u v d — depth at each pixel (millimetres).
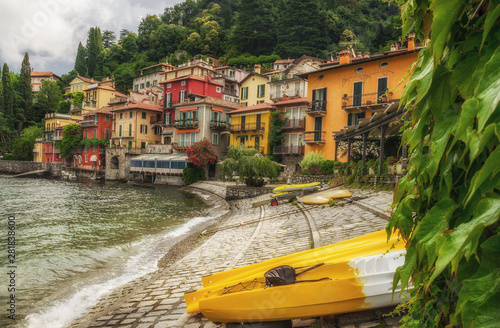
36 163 76938
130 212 24047
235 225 15789
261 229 13672
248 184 31766
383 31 82312
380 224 9148
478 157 1039
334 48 78312
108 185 50469
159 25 125250
